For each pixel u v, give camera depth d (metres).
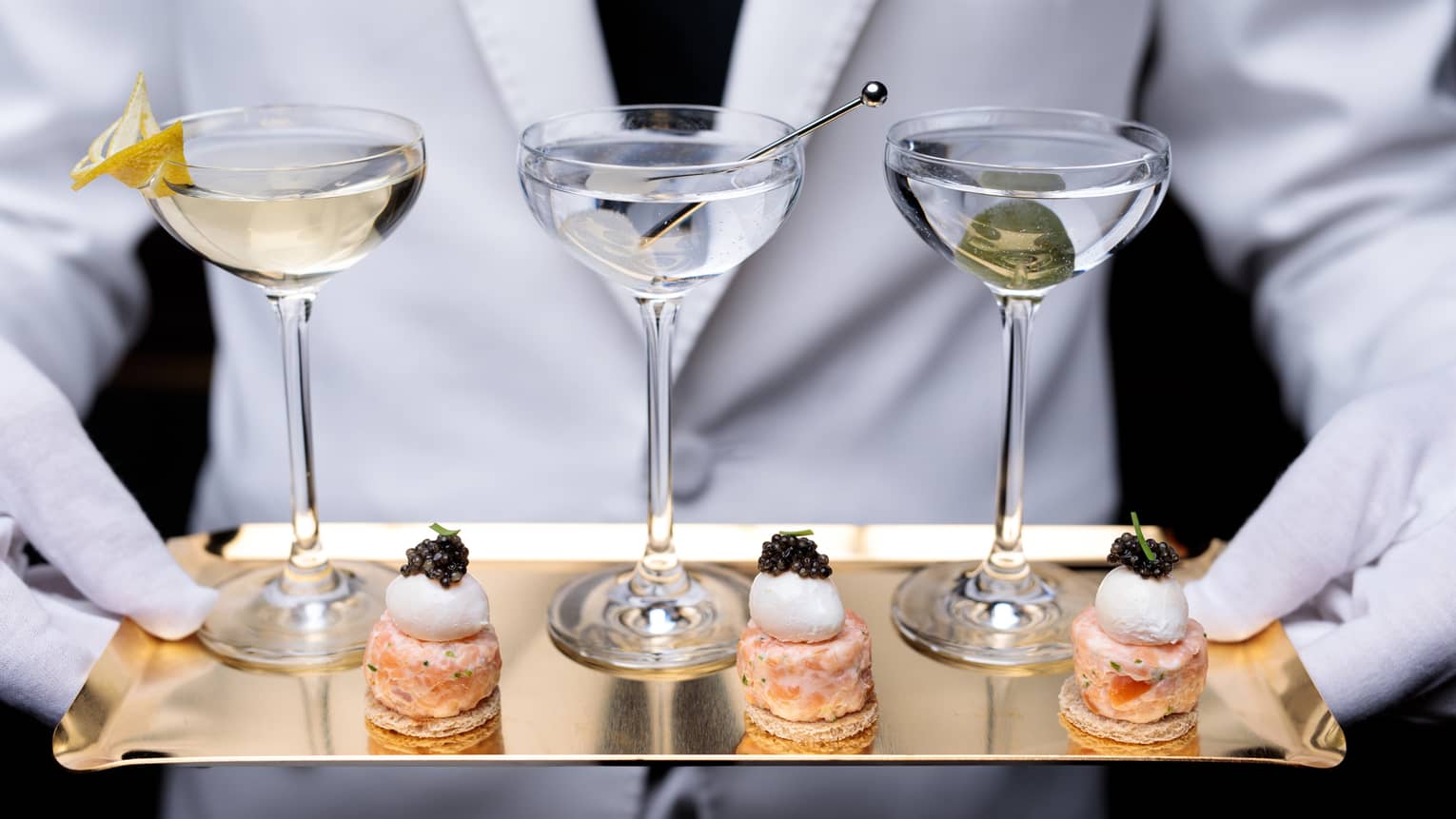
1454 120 1.08
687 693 0.88
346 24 1.05
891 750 0.85
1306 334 1.07
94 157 0.87
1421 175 1.07
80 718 0.86
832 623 0.85
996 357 1.11
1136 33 1.09
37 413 0.91
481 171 1.06
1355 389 1.02
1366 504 0.91
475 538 0.99
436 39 1.05
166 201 0.84
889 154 0.88
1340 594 0.93
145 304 1.15
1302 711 0.87
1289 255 1.10
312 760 0.84
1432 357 0.99
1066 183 0.85
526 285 1.08
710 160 0.91
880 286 1.08
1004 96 1.07
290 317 0.91
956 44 1.05
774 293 1.07
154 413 1.43
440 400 1.10
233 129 0.93
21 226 1.07
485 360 1.09
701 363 1.08
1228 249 1.12
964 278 1.09
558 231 0.86
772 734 0.85
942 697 0.88
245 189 0.84
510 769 0.85
